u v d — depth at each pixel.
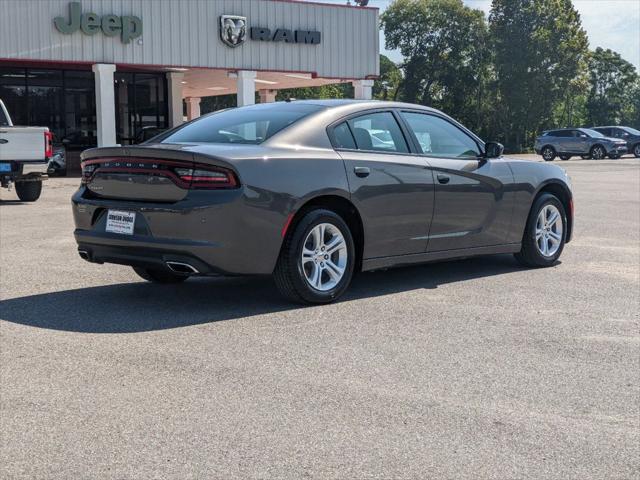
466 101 85.88
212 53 27.03
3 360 4.34
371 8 30.27
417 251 6.34
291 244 5.52
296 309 5.62
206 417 3.49
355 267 6.06
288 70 28.59
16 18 23.69
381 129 6.23
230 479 2.88
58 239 9.26
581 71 77.44
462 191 6.59
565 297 6.09
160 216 5.29
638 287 6.49
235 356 4.43
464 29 84.88
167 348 4.58
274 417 3.49
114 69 25.27
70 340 4.75
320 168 5.63
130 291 6.25
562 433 3.34
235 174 5.23
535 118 77.69
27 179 14.42
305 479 2.88
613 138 39.00
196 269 5.24
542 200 7.36
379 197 5.96
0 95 26.11
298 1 28.55
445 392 3.85
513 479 2.90
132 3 25.45
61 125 27.28
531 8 75.75
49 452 3.12
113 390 3.84
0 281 6.64
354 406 3.63
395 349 4.60
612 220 11.50
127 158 5.51
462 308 5.69
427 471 2.95
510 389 3.90
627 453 3.14
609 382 4.04
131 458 3.06
